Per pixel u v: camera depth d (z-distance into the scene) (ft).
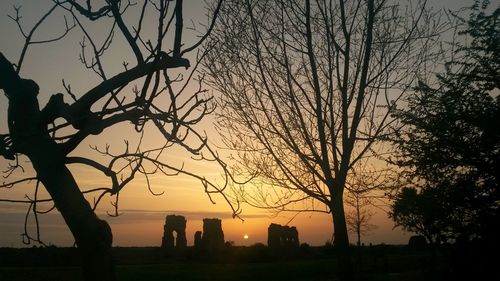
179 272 101.35
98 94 11.62
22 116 11.98
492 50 39.22
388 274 90.68
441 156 39.22
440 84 40.19
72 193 11.85
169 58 11.41
